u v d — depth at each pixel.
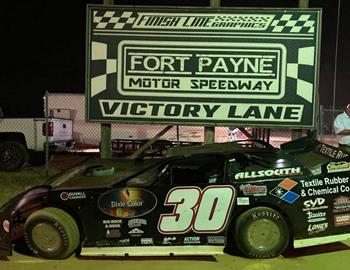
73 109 21.20
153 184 6.62
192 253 6.56
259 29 9.71
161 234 6.59
